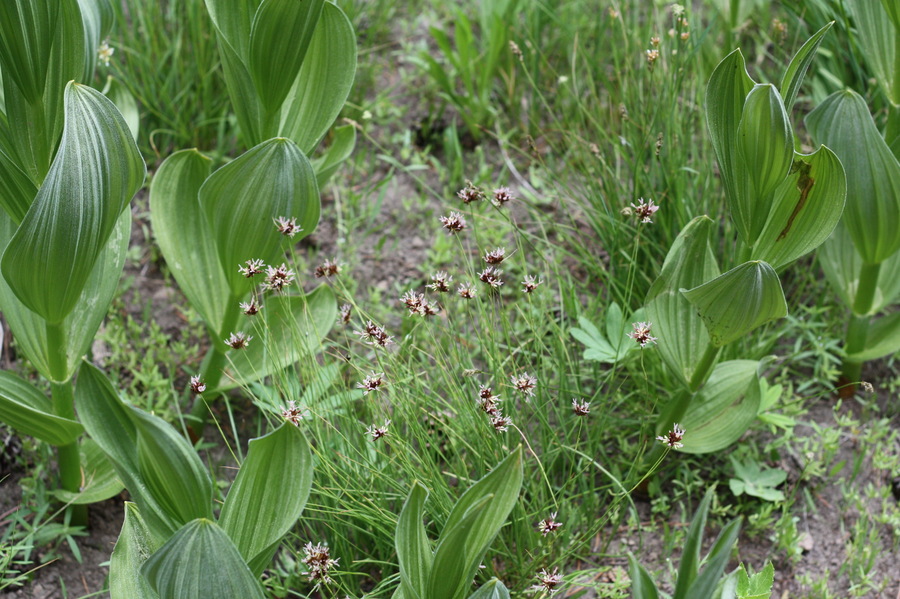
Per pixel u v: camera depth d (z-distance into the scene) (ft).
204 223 7.93
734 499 8.00
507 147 11.09
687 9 9.94
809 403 8.77
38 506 7.48
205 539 5.06
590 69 10.87
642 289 8.97
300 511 5.82
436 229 10.21
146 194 10.21
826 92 10.32
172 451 5.49
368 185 10.62
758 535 7.77
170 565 5.09
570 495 7.82
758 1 11.39
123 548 6.09
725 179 6.54
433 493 7.00
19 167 6.37
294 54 6.75
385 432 6.70
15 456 7.86
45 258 5.99
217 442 8.35
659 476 8.06
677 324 7.19
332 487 7.16
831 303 9.46
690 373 7.29
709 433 7.64
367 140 11.09
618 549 7.66
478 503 5.07
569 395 8.29
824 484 8.11
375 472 6.96
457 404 7.63
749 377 7.68
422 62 11.41
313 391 7.29
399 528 5.38
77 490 7.42
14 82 6.05
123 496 7.88
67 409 7.12
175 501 5.79
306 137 7.59
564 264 9.74
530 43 11.26
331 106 7.52
